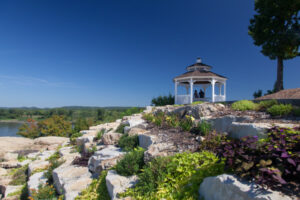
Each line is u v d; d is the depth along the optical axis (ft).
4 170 42.09
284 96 43.50
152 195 13.06
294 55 58.08
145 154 18.28
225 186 9.48
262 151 9.64
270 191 8.00
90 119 98.43
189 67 70.69
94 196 17.65
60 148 45.62
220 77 61.93
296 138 9.41
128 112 64.80
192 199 10.96
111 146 28.81
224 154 9.98
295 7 53.42
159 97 77.61
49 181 27.37
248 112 22.39
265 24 56.80
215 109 25.30
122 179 17.25
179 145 19.31
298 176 8.09
